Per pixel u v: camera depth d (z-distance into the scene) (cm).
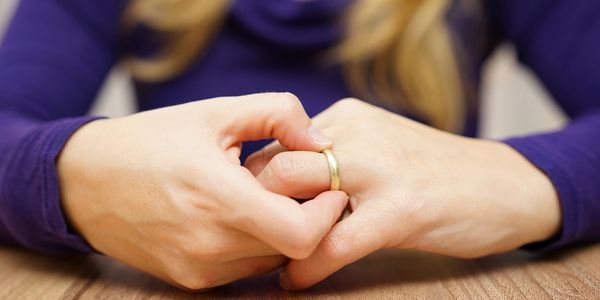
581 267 46
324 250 42
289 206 39
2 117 53
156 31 68
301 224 39
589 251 49
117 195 42
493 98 137
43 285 45
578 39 64
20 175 45
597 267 46
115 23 71
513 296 42
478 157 47
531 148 49
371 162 43
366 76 66
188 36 67
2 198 46
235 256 41
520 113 137
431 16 64
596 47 62
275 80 67
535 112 137
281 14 65
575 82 64
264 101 42
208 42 67
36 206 45
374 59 66
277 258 43
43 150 45
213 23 66
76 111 65
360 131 45
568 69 65
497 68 134
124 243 43
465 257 46
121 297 43
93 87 68
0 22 118
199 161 40
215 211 40
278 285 44
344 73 66
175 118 42
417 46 64
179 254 41
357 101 48
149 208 41
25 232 47
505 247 46
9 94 58
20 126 50
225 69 67
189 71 68
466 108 71
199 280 42
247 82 67
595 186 48
